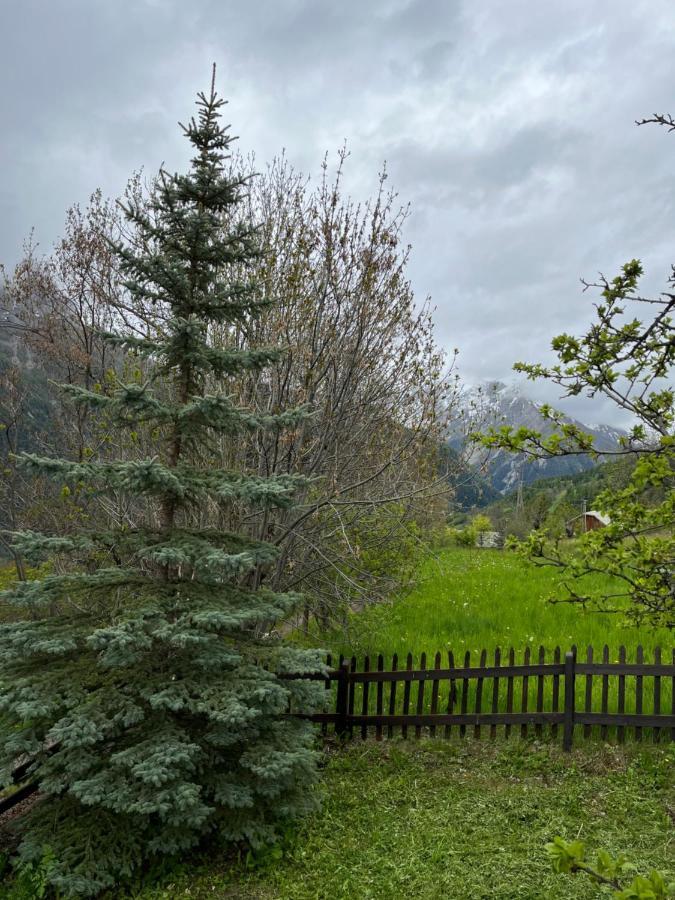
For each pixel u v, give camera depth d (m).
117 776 4.47
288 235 8.44
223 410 4.93
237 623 4.46
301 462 8.77
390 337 8.66
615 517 3.95
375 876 4.61
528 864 4.62
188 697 4.54
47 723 4.63
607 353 3.60
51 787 4.44
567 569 4.06
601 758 6.10
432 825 5.23
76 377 10.86
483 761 6.31
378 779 6.12
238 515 8.30
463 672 6.71
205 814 4.30
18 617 8.88
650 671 6.12
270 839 4.89
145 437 8.62
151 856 4.79
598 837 4.93
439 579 14.36
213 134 5.39
